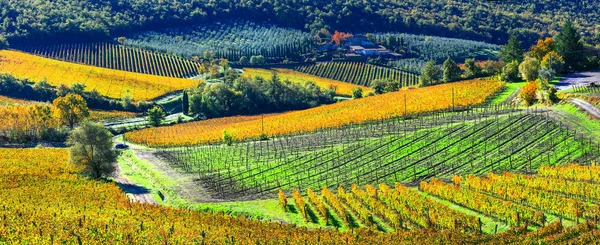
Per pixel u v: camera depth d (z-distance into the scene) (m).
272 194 97.25
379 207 80.88
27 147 149.25
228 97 199.38
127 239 69.69
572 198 79.12
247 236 71.50
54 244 67.75
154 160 128.88
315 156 114.94
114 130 173.50
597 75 160.38
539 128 109.00
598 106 116.81
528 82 152.75
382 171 101.50
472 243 65.44
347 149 116.00
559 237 63.81
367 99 173.62
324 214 82.00
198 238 70.12
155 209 85.75
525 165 94.50
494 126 114.38
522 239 65.38
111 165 115.38
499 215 75.31
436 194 86.06
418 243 65.88
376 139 119.19
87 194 96.69
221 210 90.56
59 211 83.19
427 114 136.75
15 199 91.56
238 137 144.00
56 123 167.75
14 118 159.75
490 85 159.38
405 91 176.75
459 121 122.50
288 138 135.62
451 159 102.44
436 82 194.00
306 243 68.06
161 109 192.75
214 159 123.94
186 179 110.62
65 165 120.12
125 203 89.38
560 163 92.56
